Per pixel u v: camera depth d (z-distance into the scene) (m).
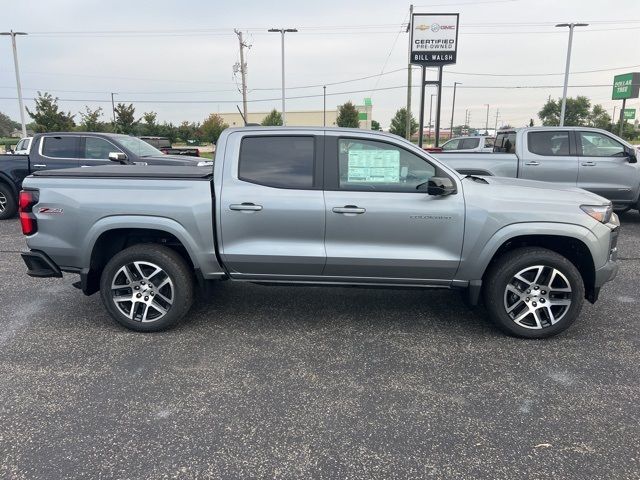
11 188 10.32
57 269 4.48
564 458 2.75
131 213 4.28
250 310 5.02
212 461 2.74
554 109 72.50
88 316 4.87
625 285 5.79
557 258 4.10
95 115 37.75
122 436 2.95
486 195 4.17
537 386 3.52
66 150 10.30
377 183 4.25
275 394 3.42
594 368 3.78
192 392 3.45
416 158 4.22
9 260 7.03
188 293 4.41
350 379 3.63
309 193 4.23
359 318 4.81
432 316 4.86
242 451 2.82
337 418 3.14
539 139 9.30
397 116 61.47
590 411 3.21
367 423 3.09
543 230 4.08
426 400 3.34
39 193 4.38
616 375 3.67
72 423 3.08
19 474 2.63
